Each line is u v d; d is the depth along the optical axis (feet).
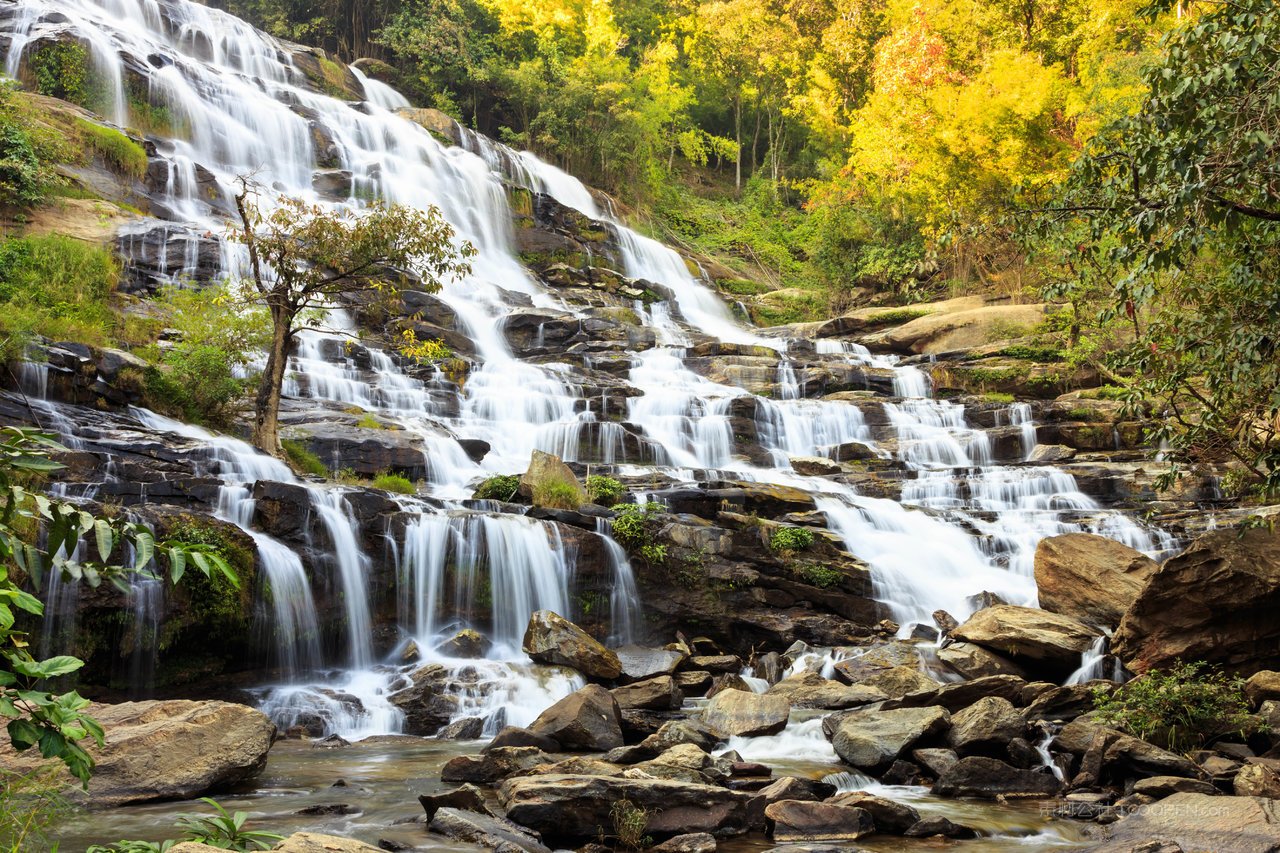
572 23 185.16
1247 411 36.29
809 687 43.83
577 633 46.34
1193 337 34.73
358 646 47.47
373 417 68.90
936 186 126.82
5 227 73.61
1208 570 40.65
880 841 26.73
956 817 28.78
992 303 117.08
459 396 78.13
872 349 111.34
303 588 45.73
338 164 117.39
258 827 25.54
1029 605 56.39
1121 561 50.44
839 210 150.61
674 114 195.11
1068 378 94.32
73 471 44.70
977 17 143.64
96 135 87.92
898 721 35.35
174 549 11.62
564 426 74.38
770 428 83.97
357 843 19.36
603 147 165.07
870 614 56.08
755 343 110.22
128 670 39.78
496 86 168.14
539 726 35.88
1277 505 62.59
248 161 109.91
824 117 186.29
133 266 76.79
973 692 39.50
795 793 29.35
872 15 175.52
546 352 96.73
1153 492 70.18
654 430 79.20
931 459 82.69
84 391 54.39
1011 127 116.37
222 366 62.08
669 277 142.61
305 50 140.56
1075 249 37.45
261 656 44.04
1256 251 32.42
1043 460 79.97
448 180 123.54
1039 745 35.60
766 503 62.08
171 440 53.72
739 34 200.03
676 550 55.21
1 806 17.48
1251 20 28.22
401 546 49.24
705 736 35.86
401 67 166.91
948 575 60.75
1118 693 36.96
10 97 81.05
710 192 201.26
